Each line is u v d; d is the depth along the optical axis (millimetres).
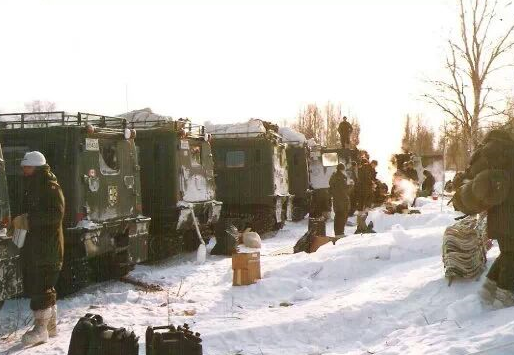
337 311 6336
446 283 6676
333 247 9867
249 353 5633
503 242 5664
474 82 21438
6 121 9094
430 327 5598
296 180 20453
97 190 8930
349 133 23516
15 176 8562
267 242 14977
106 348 4691
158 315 7324
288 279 8547
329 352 5586
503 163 5648
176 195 11828
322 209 21141
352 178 20703
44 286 6172
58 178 8531
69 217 8484
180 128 11961
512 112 20844
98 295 8586
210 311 7477
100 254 8867
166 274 10344
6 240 6344
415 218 15312
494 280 5836
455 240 6629
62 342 6105
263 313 7055
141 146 12023
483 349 4566
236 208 16328
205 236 13773
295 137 20828
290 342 5914
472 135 21234
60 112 8828
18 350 5914
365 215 13344
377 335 5879
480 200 5621
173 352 4461
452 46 21797
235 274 8711
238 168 16312
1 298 6246
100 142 9148
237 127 16750
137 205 10094
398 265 8477
